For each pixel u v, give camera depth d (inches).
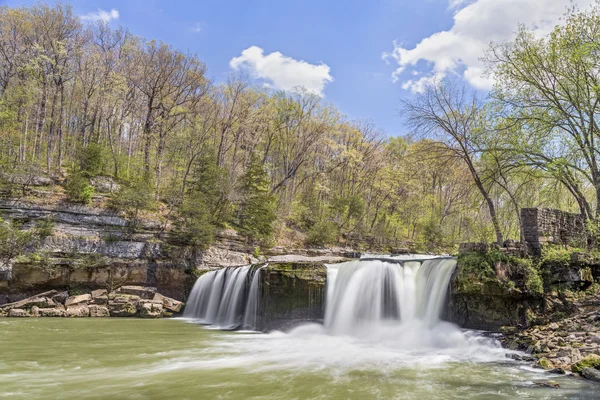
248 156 1840.6
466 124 824.9
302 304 730.2
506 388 342.6
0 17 1325.0
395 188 1975.9
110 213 1034.7
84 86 1472.7
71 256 920.3
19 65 1334.9
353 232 1769.2
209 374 403.2
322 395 330.6
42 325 718.5
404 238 1973.4
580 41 669.9
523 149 721.0
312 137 1811.0
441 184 1978.3
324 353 518.9
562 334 473.7
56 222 962.1
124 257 973.8
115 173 1390.3
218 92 1718.8
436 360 466.6
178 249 1032.2
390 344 580.7
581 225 679.1
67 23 1387.8
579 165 745.0
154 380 377.1
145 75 1530.5
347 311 698.2
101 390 340.5
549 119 714.8
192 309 973.2
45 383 361.4
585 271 580.4
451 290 588.4
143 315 882.1
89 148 1268.5
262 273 762.2
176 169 1482.5
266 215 1306.6
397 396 327.0
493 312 563.5
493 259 561.6
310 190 1995.6
